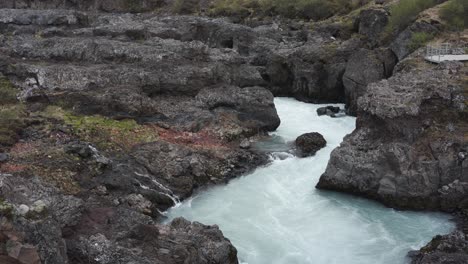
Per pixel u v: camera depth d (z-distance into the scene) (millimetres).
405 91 40875
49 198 27812
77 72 52812
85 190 35812
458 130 38406
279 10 99562
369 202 38375
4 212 20875
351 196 39281
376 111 39688
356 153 39562
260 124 53250
